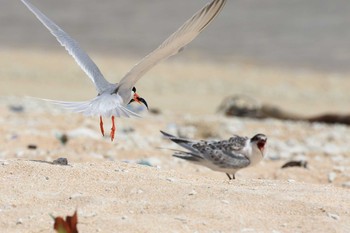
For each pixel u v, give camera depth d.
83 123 17.48
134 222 7.36
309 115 21.89
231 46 35.81
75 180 8.60
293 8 42.78
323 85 29.33
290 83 29.58
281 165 13.88
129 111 7.90
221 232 7.21
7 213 7.66
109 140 15.48
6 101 21.73
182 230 7.22
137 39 37.28
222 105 22.31
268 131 18.36
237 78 30.17
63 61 32.97
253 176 12.64
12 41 37.41
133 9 44.09
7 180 8.49
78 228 7.24
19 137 15.03
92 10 44.19
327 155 15.23
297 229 7.35
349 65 32.66
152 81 29.09
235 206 7.84
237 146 10.20
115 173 8.86
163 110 23.00
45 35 39.16
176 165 13.16
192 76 30.34
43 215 7.61
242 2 44.69
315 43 36.00
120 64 32.09
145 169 9.39
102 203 7.88
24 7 45.66
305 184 9.00
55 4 46.00
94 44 36.31
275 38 37.00
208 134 17.48
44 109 20.08
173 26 39.94
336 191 8.64
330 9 42.09
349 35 37.12
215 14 7.29
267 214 7.69
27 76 29.12
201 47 35.78
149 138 16.31
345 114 21.34
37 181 8.52
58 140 14.97
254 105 21.89
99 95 8.15
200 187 8.40
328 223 7.47
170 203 7.89
